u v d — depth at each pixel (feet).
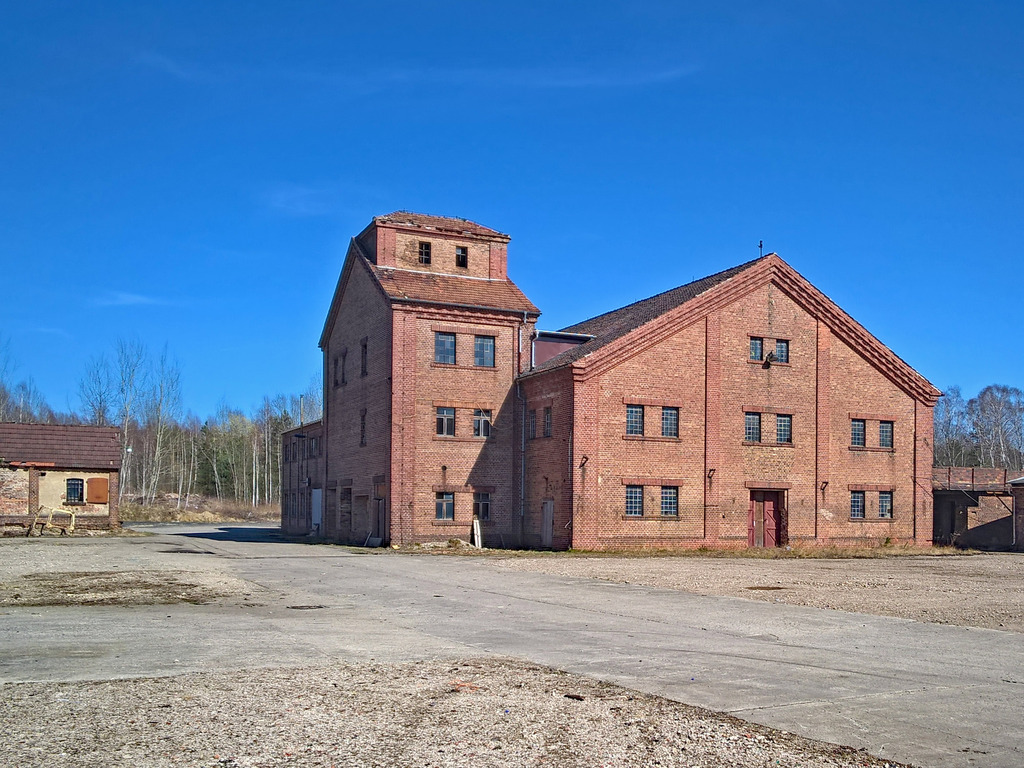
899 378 144.36
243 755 24.43
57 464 163.22
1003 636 48.67
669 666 38.27
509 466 133.90
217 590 67.31
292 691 31.65
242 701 30.09
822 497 137.28
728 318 132.87
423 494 128.57
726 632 48.60
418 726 27.55
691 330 130.11
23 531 160.04
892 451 143.23
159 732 26.30
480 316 133.49
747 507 132.16
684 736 27.17
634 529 124.36
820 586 76.89
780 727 28.71
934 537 161.27
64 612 53.36
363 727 27.32
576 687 33.42
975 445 327.88
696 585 75.77
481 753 25.13
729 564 102.53
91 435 169.58
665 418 127.95
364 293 141.90
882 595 69.82
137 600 60.23
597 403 123.13
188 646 41.09
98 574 80.02
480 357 134.00
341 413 151.64
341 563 96.89
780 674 36.99
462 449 131.34
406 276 135.95
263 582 74.43
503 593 67.62
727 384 132.05
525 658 39.55
